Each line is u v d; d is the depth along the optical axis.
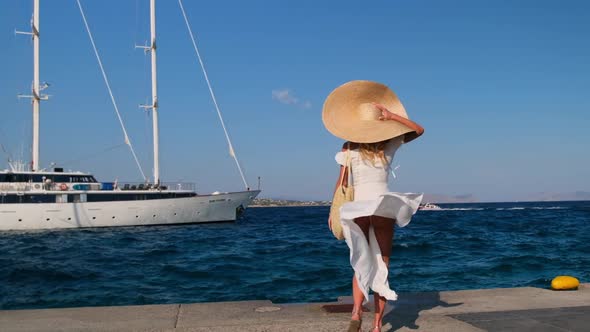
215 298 10.54
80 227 35.56
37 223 34.72
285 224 47.47
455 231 32.94
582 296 5.20
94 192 36.16
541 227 37.06
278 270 14.27
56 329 4.05
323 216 78.38
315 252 19.22
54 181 36.19
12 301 10.57
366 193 3.53
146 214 37.16
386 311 4.55
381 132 3.48
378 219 3.50
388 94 3.68
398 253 18.62
